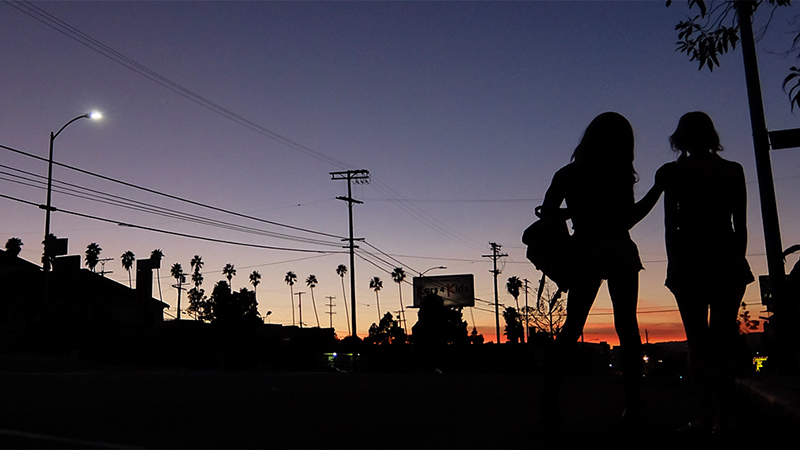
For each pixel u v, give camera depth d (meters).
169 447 3.32
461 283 80.56
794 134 8.32
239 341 52.53
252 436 3.77
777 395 5.14
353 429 4.10
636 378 4.00
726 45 5.67
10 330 41.38
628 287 4.09
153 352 43.09
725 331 4.10
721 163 4.20
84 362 26.67
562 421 4.36
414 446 3.40
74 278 55.41
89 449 3.07
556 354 4.18
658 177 4.29
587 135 4.24
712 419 4.10
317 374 14.52
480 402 6.21
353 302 52.75
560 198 4.23
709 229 4.16
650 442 3.48
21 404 5.70
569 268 4.11
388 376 13.12
